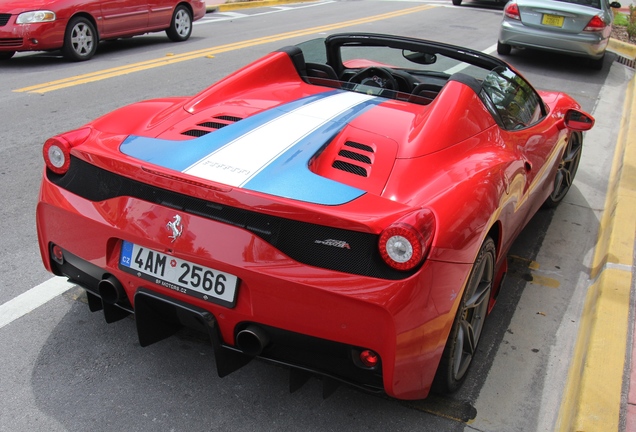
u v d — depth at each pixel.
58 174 2.73
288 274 2.22
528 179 3.37
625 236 4.25
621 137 7.19
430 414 2.68
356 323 2.21
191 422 2.54
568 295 3.82
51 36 9.09
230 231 2.29
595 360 2.88
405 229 2.11
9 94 7.39
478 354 3.15
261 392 2.73
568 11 10.40
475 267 2.59
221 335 2.45
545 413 2.78
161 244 2.38
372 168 2.59
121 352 2.92
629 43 13.98
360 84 3.58
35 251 3.83
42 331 3.04
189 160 2.50
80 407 2.57
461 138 2.90
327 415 2.63
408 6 20.06
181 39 11.91
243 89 3.35
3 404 2.56
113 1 10.01
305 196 2.30
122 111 3.10
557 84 9.63
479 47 12.34
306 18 16.44
